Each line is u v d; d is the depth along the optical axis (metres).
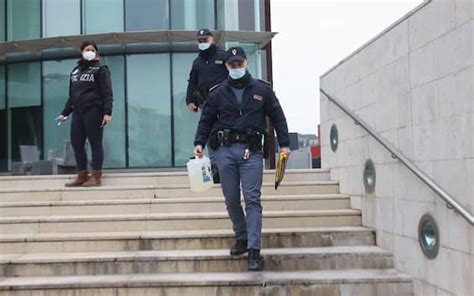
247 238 4.55
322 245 5.05
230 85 4.54
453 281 3.62
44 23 13.39
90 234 5.13
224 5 13.49
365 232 5.11
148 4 13.26
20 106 13.66
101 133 6.27
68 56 13.39
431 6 3.93
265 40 12.88
